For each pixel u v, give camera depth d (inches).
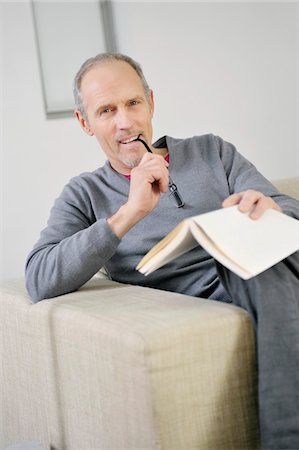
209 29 160.1
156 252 53.4
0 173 139.9
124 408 50.8
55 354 59.8
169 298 58.7
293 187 88.4
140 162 67.8
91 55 152.2
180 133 157.8
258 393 51.3
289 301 53.2
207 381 50.1
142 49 151.6
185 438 49.1
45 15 146.2
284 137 172.4
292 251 54.4
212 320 50.9
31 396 65.4
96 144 151.6
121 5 151.9
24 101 142.5
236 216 55.1
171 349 48.8
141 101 73.8
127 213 65.6
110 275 75.8
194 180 75.4
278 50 169.2
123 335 49.9
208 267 71.6
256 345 52.2
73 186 76.9
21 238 142.9
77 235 67.1
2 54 139.6
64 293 67.0
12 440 70.9
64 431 60.0
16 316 67.3
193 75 158.6
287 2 168.7
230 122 164.6
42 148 144.7
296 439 50.0
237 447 51.2
